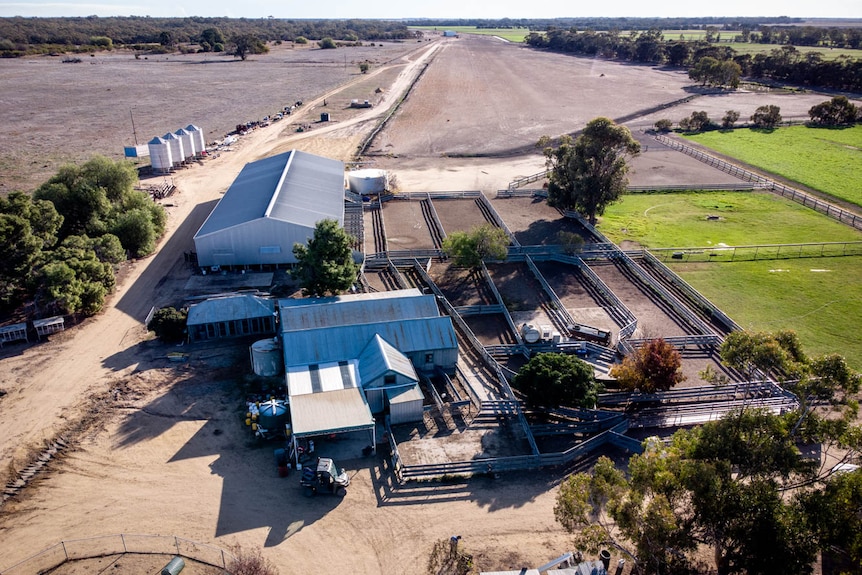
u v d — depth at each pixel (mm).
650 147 136875
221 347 56031
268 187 81688
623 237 86062
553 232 87250
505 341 59406
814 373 34500
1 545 35125
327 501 39344
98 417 46250
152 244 76188
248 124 145000
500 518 38625
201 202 94062
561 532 37719
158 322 55344
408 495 40156
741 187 108812
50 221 65938
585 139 85062
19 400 47719
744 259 80000
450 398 50469
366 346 51062
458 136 143500
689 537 29625
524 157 127375
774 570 28141
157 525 36906
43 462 41656
